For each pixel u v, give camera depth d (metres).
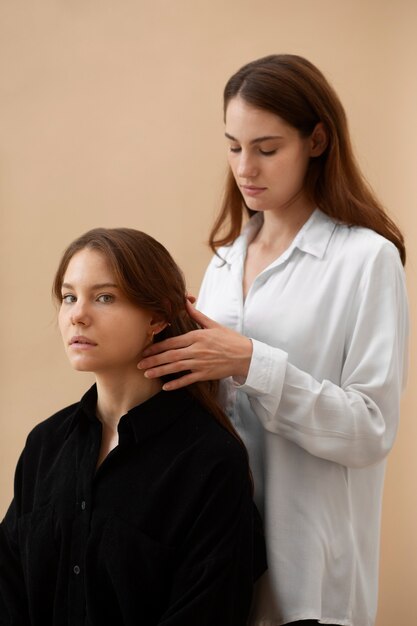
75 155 2.98
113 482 1.73
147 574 1.68
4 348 3.04
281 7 2.90
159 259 1.75
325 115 1.84
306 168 1.91
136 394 1.77
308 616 1.79
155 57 2.94
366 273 1.83
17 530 1.86
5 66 3.00
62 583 1.74
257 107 1.79
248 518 1.71
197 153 2.94
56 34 2.98
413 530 3.01
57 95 2.98
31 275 3.02
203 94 2.93
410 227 2.94
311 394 1.75
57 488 1.79
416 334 2.97
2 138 3.00
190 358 1.72
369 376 1.81
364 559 1.93
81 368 1.70
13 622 1.83
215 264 2.12
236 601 1.70
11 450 3.05
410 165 2.93
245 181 1.85
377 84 2.90
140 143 2.96
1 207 3.02
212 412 1.80
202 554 1.67
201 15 2.93
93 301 1.69
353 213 1.90
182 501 1.70
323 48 2.89
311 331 1.85
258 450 1.90
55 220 3.00
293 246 1.91
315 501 1.84
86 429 1.82
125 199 2.97
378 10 2.88
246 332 1.93
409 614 3.00
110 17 2.96
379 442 1.79
